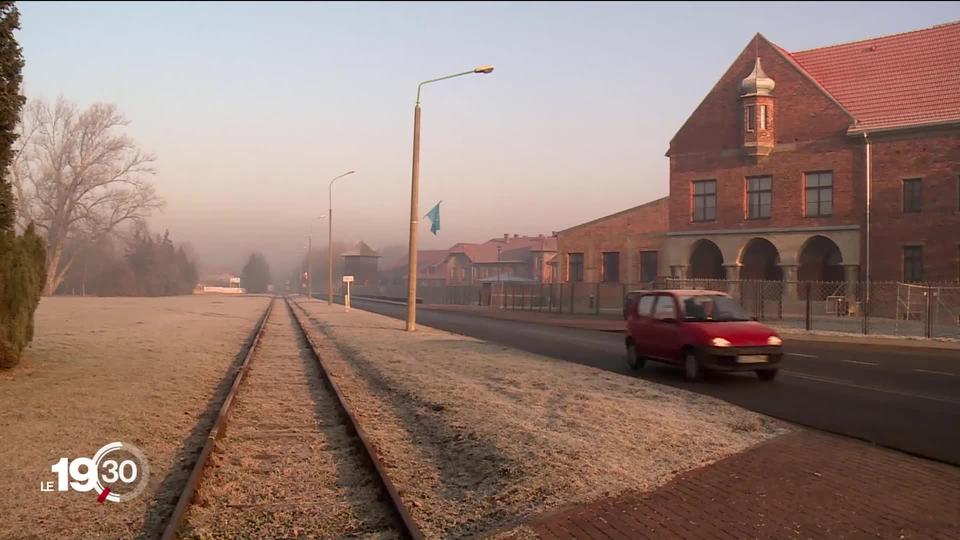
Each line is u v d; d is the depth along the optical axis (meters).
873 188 32.88
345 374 13.90
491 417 8.77
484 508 5.57
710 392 11.30
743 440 7.54
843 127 33.69
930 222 31.33
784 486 5.85
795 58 40.00
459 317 37.81
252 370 14.48
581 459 6.68
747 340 12.15
